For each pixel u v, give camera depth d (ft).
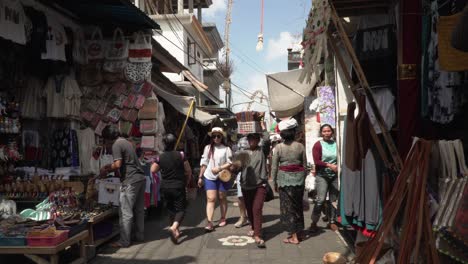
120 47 28.04
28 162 24.90
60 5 24.23
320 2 14.07
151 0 72.95
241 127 35.73
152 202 28.12
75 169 25.20
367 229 14.83
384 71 16.79
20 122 24.09
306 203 23.16
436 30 12.56
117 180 21.94
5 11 19.49
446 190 10.83
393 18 16.75
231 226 26.32
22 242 15.21
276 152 21.56
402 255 10.88
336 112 20.97
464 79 12.43
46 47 22.86
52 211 18.63
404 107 13.41
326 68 22.06
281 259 18.72
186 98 37.55
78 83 27.76
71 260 18.19
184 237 23.32
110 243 21.71
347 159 14.15
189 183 25.12
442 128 13.87
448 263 11.20
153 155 28.81
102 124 27.61
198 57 87.66
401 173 11.57
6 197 20.62
